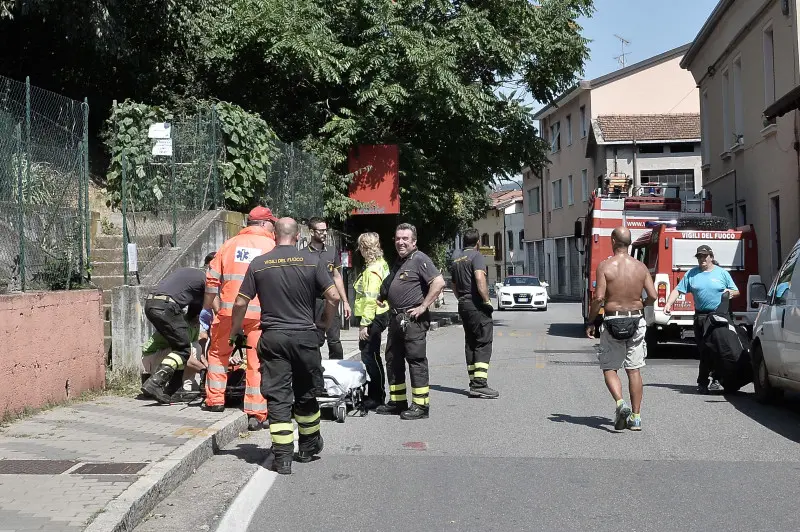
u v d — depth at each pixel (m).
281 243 7.10
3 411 8.07
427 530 5.46
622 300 8.60
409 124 26.06
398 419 9.45
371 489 6.48
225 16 22.17
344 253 23.91
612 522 5.58
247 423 8.80
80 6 16.17
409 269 9.46
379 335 10.02
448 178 27.58
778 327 9.66
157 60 20.28
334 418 9.46
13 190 8.84
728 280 11.22
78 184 10.30
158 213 13.97
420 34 23.06
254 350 8.73
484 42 23.77
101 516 5.15
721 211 26.45
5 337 8.09
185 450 6.94
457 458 7.48
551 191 56.03
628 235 8.71
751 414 9.66
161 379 9.33
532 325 26.86
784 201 19.89
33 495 5.60
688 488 6.43
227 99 23.33
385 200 24.30
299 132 24.62
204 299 8.97
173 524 5.54
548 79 26.38
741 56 23.39
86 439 7.38
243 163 15.88
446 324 29.09
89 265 10.59
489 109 24.27
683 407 10.17
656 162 42.25
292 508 5.99
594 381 12.55
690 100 46.78
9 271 8.73
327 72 22.45
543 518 5.68
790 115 19.27
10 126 8.82
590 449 7.82
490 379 12.85
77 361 9.58
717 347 10.88
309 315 7.05
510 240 75.81
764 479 6.69
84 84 19.88
